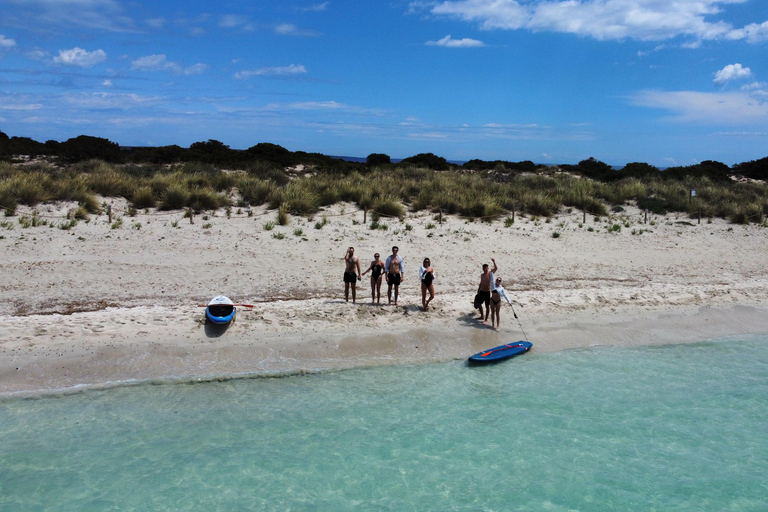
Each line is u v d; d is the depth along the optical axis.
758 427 8.40
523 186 28.75
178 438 7.79
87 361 9.45
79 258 14.79
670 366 10.59
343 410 8.72
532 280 15.35
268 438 7.89
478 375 10.05
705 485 7.02
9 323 10.30
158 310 11.53
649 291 14.42
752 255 19.23
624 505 6.60
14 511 6.20
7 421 7.95
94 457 7.27
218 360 9.94
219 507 6.42
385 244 18.17
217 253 16.11
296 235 18.25
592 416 8.67
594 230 21.50
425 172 32.81
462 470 7.26
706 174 37.81
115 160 33.78
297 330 11.09
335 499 6.63
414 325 11.72
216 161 35.75
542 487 6.93
